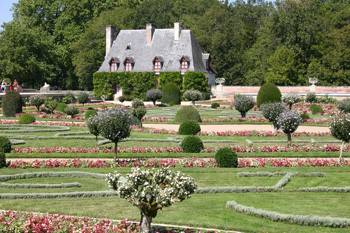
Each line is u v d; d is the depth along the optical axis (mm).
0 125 34969
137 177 11719
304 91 65062
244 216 13898
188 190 11914
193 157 23453
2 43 72938
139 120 35094
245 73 80438
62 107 48656
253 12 101562
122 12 83250
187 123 32094
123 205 15000
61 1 86750
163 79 68625
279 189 17344
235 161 21578
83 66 78125
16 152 24438
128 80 70500
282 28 74188
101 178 19344
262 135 31938
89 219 12883
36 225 11805
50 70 77938
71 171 20047
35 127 35062
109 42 74812
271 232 12430
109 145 27406
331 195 16766
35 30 77062
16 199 15719
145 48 72688
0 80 74875
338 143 28953
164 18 90438
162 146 27219
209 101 62938
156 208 11617
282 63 70812
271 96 49250
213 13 84188
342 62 69938
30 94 57656
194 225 12977
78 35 83625
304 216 13148
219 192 17047
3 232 11773
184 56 69125
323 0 94062
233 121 39812
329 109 49375
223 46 80375
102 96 67562
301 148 25594
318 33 73125
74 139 29609
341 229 12758
